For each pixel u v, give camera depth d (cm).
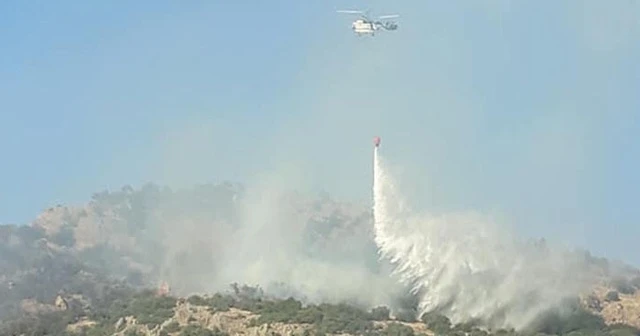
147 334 19975
